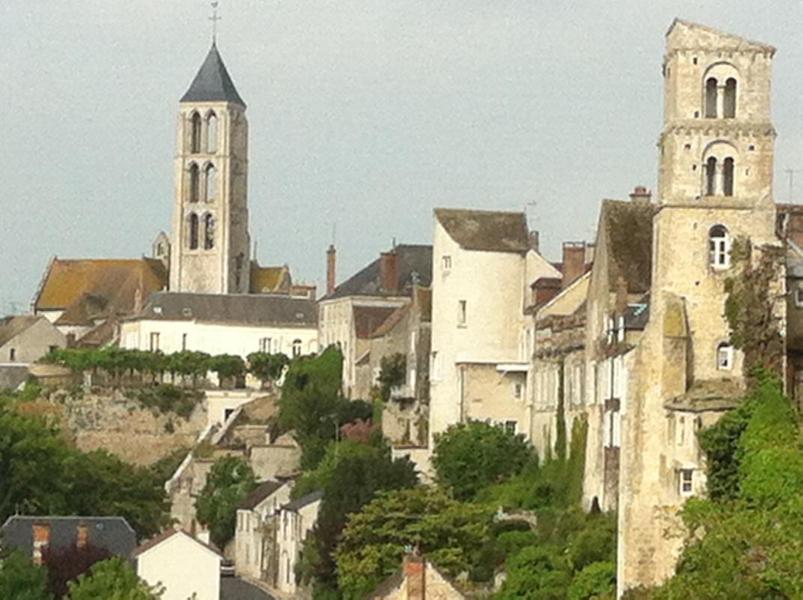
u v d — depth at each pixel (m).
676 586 144.50
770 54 178.62
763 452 162.12
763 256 176.38
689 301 177.25
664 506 174.62
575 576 184.50
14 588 184.00
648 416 176.38
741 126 178.25
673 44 179.62
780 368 175.75
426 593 165.38
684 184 177.62
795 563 141.88
